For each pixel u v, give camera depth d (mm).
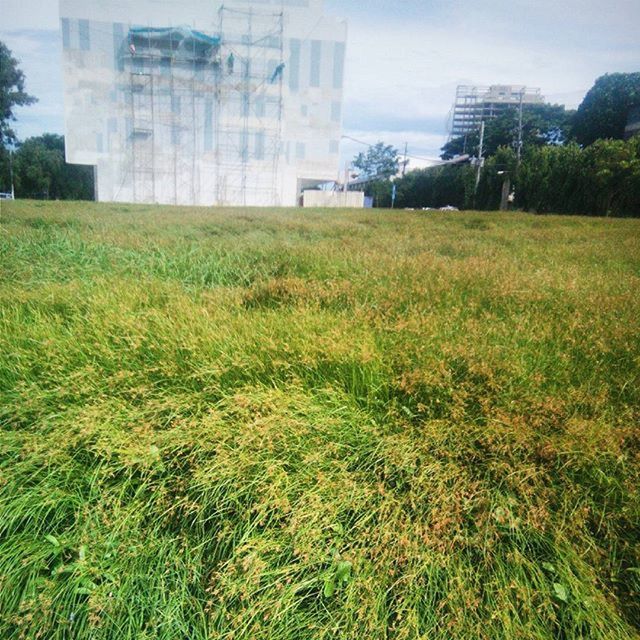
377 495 1581
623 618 1279
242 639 1361
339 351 2113
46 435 1895
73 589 1486
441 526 1433
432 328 2432
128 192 37031
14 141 39438
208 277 4348
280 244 6035
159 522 1666
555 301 3244
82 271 4125
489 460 1624
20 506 1661
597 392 1967
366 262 4383
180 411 1952
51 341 2338
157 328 2465
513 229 10539
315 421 1802
